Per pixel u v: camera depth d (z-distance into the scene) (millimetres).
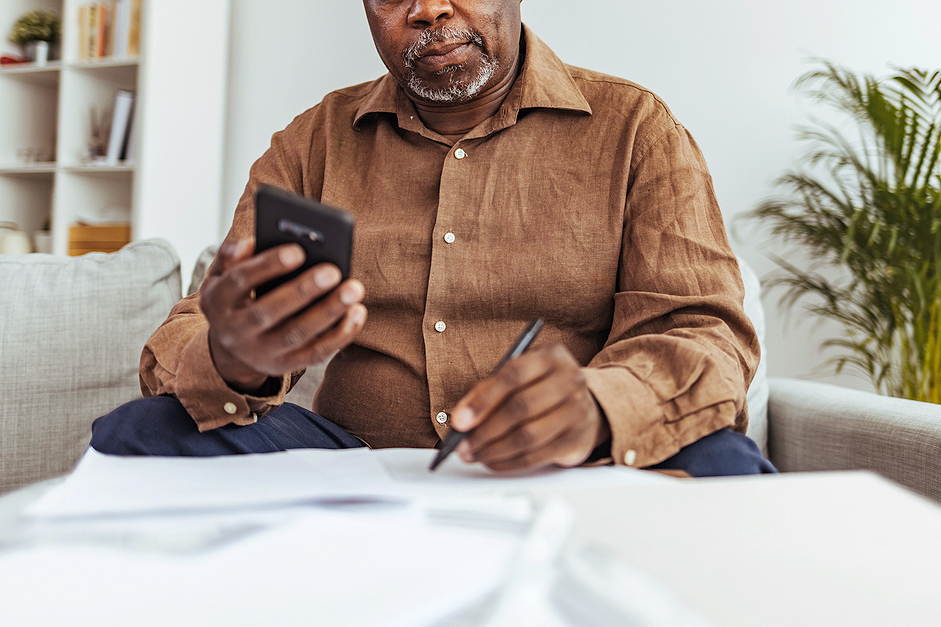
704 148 2150
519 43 983
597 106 906
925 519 366
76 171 2662
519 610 245
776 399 1281
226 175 2752
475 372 846
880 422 937
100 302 1277
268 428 715
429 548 296
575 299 850
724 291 748
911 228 1744
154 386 756
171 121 2531
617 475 479
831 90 2039
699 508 379
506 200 877
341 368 922
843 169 2037
